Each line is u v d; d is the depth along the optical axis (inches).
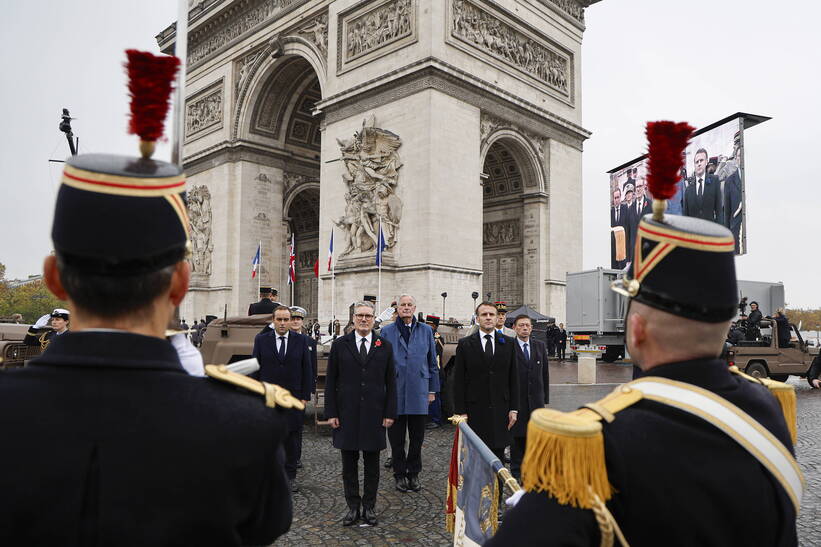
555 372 1275.8
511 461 451.2
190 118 2214.6
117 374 74.7
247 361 101.8
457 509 231.3
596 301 1448.1
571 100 1849.2
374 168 1487.5
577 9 1900.8
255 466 76.7
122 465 69.3
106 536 67.0
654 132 91.0
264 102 1998.0
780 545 83.1
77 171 76.0
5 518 66.5
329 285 1592.0
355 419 352.2
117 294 76.2
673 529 76.9
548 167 1749.5
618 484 77.5
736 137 1391.5
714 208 1433.3
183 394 76.6
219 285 1962.4
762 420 88.4
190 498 70.9
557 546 74.8
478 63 1544.0
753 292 1354.6
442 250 1412.4
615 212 1808.6
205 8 2143.2
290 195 2097.7
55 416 70.2
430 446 560.1
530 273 1734.7
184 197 84.9
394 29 1518.2
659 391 86.3
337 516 356.8
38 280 4985.2
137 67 81.1
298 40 1811.0
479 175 1526.8
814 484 425.4
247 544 82.1
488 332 399.2
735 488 78.9
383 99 1521.9
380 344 373.7
